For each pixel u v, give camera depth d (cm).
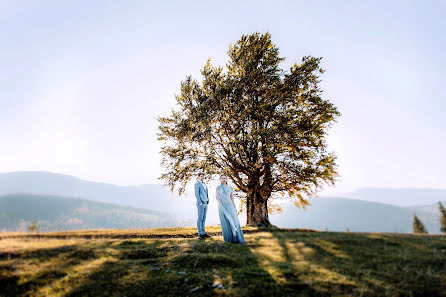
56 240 720
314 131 1351
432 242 648
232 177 1592
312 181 1454
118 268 494
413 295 363
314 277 431
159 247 673
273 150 1418
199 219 892
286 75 1561
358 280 416
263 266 505
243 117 1438
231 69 1720
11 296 387
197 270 497
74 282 431
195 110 1532
